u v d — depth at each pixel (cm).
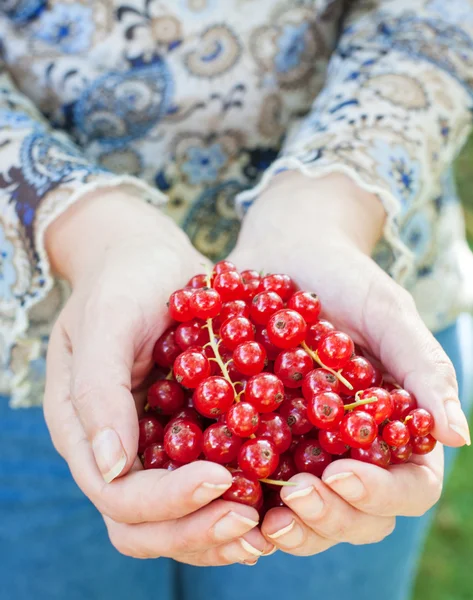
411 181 36
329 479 28
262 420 30
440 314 41
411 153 35
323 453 30
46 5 37
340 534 29
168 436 30
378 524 29
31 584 41
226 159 40
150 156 39
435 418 29
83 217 34
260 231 35
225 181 40
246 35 38
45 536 41
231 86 38
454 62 37
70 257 34
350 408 30
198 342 32
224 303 33
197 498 27
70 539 41
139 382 34
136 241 33
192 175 40
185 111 38
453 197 42
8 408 39
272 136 40
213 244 41
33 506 40
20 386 37
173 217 40
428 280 41
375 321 32
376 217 35
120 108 38
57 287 36
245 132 39
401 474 29
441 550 63
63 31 37
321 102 38
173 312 32
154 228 34
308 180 35
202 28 37
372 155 35
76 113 38
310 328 32
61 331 33
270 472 29
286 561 42
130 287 32
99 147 39
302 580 43
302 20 38
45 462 40
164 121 38
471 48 38
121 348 31
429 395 30
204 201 40
